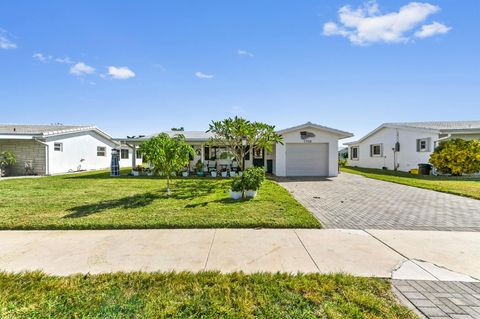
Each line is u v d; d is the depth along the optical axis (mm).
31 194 7895
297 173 14648
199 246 3752
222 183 10852
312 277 2795
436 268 3074
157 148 7547
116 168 14398
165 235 4230
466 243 3924
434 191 8906
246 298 2420
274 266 3113
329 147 14539
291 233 4367
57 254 3461
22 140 15273
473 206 6500
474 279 2812
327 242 3941
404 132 17141
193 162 17250
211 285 2666
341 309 2246
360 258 3357
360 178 13297
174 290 2564
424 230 4582
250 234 4297
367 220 5223
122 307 2289
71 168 17484
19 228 4555
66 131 16562
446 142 13992
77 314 2201
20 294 2482
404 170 17141
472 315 2162
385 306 2289
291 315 2174
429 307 2277
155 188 9250
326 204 6781
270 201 6742
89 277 2811
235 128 10141
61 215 5301
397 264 3180
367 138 22016
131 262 3219
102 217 5137
